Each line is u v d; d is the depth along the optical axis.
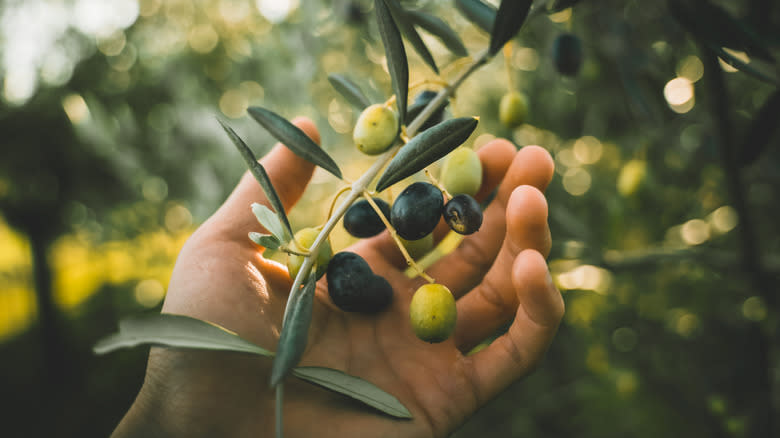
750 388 0.46
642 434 0.56
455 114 0.30
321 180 0.81
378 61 0.59
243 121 0.72
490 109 0.66
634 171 0.49
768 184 0.50
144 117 0.78
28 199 1.12
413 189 0.27
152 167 0.72
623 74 0.43
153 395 0.30
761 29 0.30
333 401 0.30
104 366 1.12
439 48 0.53
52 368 1.24
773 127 0.31
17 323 1.55
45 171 1.00
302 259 0.29
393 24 0.26
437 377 0.31
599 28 0.45
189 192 0.74
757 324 0.46
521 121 0.35
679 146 0.50
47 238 1.26
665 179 0.56
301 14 0.60
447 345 0.32
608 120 0.57
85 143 0.71
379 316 0.34
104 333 1.27
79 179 0.96
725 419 0.47
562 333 0.67
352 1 0.50
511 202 0.29
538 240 0.29
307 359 0.31
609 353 0.62
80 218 1.22
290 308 0.25
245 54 0.81
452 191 0.30
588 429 0.66
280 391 0.24
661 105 0.48
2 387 1.20
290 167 0.34
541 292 0.28
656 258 0.45
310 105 0.70
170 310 0.31
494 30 0.28
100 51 0.85
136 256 1.03
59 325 1.30
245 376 0.30
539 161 0.33
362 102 0.31
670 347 0.58
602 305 0.65
